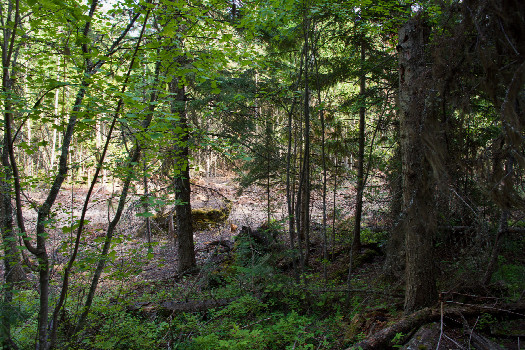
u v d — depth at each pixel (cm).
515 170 252
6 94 285
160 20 334
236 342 397
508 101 218
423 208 350
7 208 332
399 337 359
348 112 822
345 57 765
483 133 347
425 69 348
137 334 431
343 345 408
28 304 380
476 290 427
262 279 639
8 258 334
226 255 1005
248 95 740
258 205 1563
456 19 290
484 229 392
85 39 303
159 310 582
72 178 391
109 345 378
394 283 536
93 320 424
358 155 884
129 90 327
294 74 766
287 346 420
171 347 454
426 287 415
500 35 230
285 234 959
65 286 326
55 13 292
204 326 508
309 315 550
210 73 388
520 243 510
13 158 295
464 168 291
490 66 235
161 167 602
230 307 552
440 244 535
